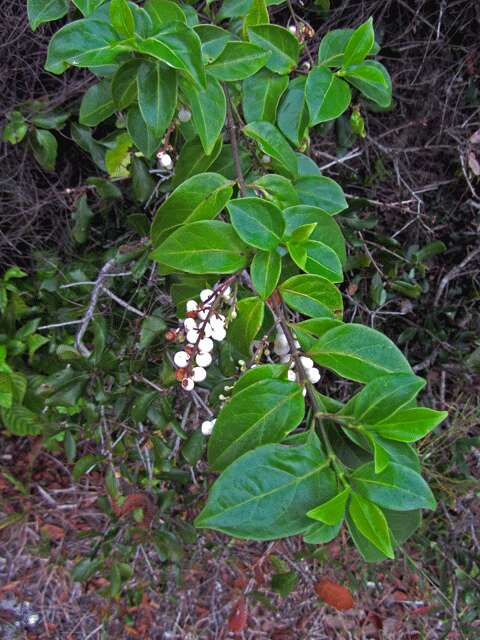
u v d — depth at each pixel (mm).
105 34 237
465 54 657
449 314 731
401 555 739
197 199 268
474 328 744
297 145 305
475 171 669
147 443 604
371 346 247
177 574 709
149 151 288
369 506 222
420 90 666
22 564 812
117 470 611
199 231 252
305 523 214
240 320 271
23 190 615
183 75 256
